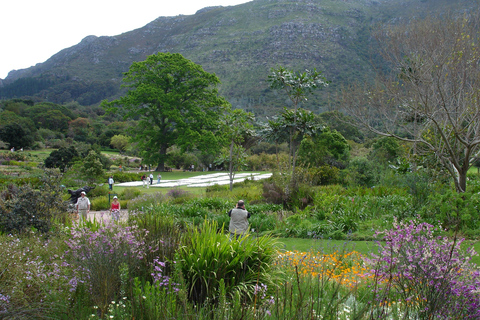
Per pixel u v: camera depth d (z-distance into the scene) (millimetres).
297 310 2746
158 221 5590
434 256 3322
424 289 3203
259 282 4242
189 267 4277
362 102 12773
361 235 9922
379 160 23953
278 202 15875
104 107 50562
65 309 3332
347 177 22969
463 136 12047
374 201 13172
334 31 176375
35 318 3207
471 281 3268
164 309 3141
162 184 32719
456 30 11023
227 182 32625
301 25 191125
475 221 9203
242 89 149625
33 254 5195
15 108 94875
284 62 165500
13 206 7910
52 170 8938
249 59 181750
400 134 24734
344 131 49438
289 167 17141
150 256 4535
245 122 25016
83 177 26781
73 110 120562
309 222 11188
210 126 50625
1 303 3314
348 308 3469
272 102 119750
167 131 52312
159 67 51344
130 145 76188
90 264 3605
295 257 6109
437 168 14852
